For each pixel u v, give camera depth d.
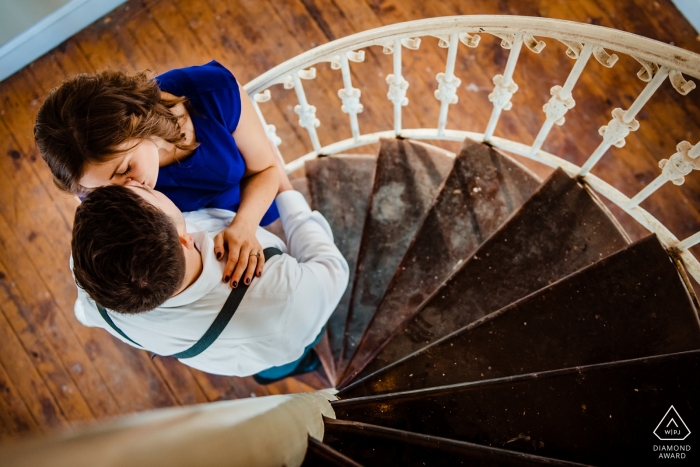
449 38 1.75
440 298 1.90
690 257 1.76
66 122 0.99
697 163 1.52
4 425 2.69
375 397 1.46
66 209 2.96
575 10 3.01
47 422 2.69
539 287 1.88
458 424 1.42
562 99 1.74
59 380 2.73
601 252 1.90
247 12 3.17
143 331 1.10
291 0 3.16
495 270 1.91
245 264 1.16
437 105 3.02
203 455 0.62
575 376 1.43
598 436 1.38
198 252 1.11
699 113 2.81
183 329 1.08
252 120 1.47
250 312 1.12
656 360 1.41
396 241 2.32
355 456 1.27
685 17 2.93
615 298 1.67
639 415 1.38
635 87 2.88
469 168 2.27
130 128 1.02
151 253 0.89
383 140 2.52
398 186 2.41
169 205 1.09
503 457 1.26
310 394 1.43
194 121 1.32
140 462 0.50
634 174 2.83
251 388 2.68
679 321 1.62
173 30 3.19
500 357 1.63
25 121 3.12
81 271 0.90
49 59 3.21
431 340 1.84
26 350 2.78
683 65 1.31
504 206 2.19
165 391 2.70
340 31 3.12
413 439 1.28
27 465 0.42
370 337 2.03
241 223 1.30
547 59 2.97
